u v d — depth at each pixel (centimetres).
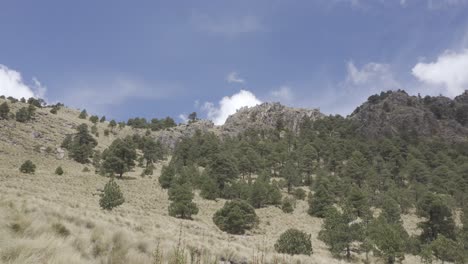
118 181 8444
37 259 712
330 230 4709
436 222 6309
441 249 4712
